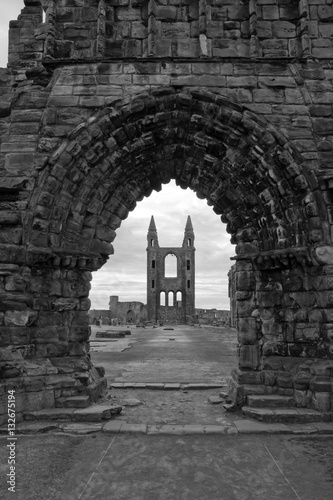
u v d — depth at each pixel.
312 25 9.95
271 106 9.41
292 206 9.13
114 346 23.17
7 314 8.25
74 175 9.21
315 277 8.79
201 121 9.42
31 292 8.84
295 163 8.99
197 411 8.68
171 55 9.88
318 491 5.10
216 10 10.10
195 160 10.23
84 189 9.42
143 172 10.34
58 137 9.27
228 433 7.19
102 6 9.88
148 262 81.50
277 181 9.14
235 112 9.23
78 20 10.09
